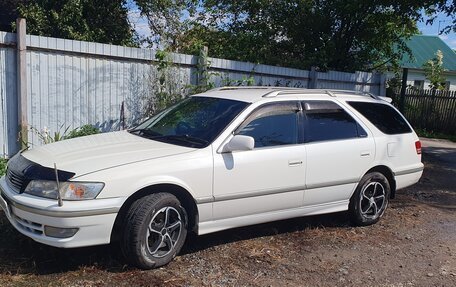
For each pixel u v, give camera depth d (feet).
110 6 41.01
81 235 13.43
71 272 14.06
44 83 24.75
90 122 26.86
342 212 21.71
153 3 42.09
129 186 13.93
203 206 15.40
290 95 18.38
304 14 50.39
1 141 23.76
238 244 17.26
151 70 29.25
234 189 15.98
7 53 23.43
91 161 14.21
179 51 41.19
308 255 16.72
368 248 17.81
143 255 14.21
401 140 21.11
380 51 55.11
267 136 17.11
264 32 51.52
